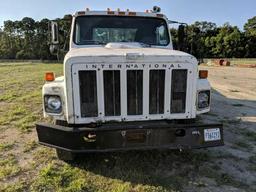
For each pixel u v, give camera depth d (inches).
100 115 143.6
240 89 487.8
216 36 3309.5
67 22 216.5
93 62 139.3
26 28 3521.2
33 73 828.0
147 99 145.5
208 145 150.5
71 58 138.4
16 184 143.8
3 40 3708.2
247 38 3107.8
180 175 155.6
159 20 209.8
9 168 160.2
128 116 145.3
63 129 143.3
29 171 158.2
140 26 206.7
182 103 149.8
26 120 254.5
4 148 190.1
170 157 177.5
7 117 265.0
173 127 145.0
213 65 1432.1
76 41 196.5
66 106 144.2
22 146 194.5
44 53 3179.1
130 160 171.9
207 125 149.9
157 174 155.9
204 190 141.2
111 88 142.3
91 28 199.8
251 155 184.7
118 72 141.5
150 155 179.2
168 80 146.0
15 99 355.9
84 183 144.9
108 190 139.7
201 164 169.5
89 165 165.3
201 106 154.7
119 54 142.3
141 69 142.7
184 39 231.8
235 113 296.7
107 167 163.5
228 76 743.7
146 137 143.6
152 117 147.3
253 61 1923.0
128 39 204.5
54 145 147.3
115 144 142.6
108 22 201.5
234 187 144.6
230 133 228.8
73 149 142.9
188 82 148.4
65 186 142.9
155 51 162.1
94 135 141.6
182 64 146.3
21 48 3585.1
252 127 246.4
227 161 174.7
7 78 649.6
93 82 141.0
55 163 168.1
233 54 3137.3
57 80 158.6
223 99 383.9
